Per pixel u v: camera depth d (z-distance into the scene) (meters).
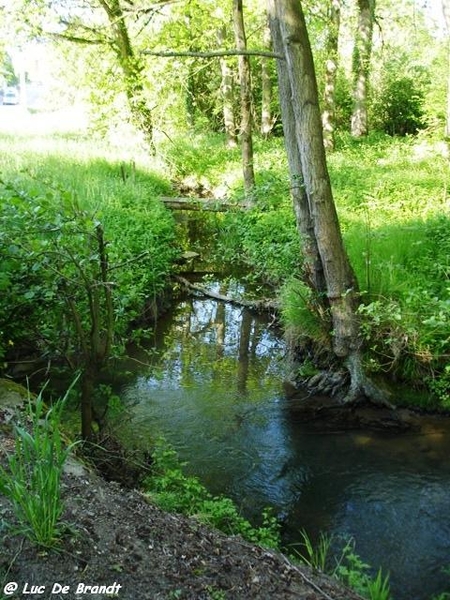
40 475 3.14
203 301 12.19
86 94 23.22
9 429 4.30
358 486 5.98
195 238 16.62
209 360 9.24
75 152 19.45
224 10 17.70
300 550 5.02
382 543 5.14
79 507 3.58
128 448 6.17
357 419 7.34
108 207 12.48
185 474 6.08
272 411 7.54
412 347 7.59
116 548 3.29
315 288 8.05
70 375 7.05
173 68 18.41
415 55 31.20
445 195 13.48
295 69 7.05
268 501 5.73
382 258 9.10
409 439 6.90
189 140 27.84
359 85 27.88
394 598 4.47
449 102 18.00
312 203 7.39
